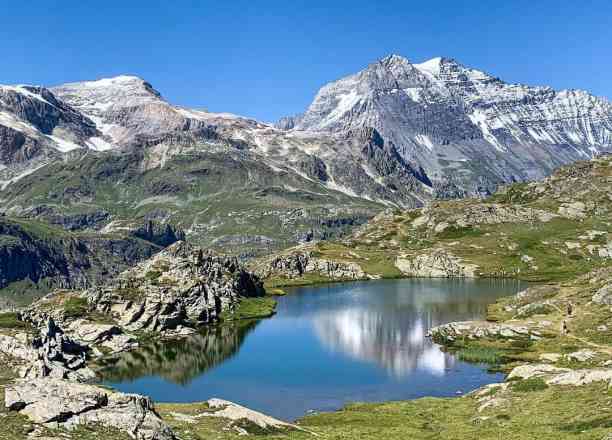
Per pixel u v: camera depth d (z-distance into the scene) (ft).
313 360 566.36
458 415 342.44
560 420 274.36
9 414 209.56
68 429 205.98
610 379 315.58
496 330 599.98
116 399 227.61
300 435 286.05
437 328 649.61
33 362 456.86
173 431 243.40
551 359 471.21
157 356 599.16
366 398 440.45
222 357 590.55
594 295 625.00
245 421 296.10
